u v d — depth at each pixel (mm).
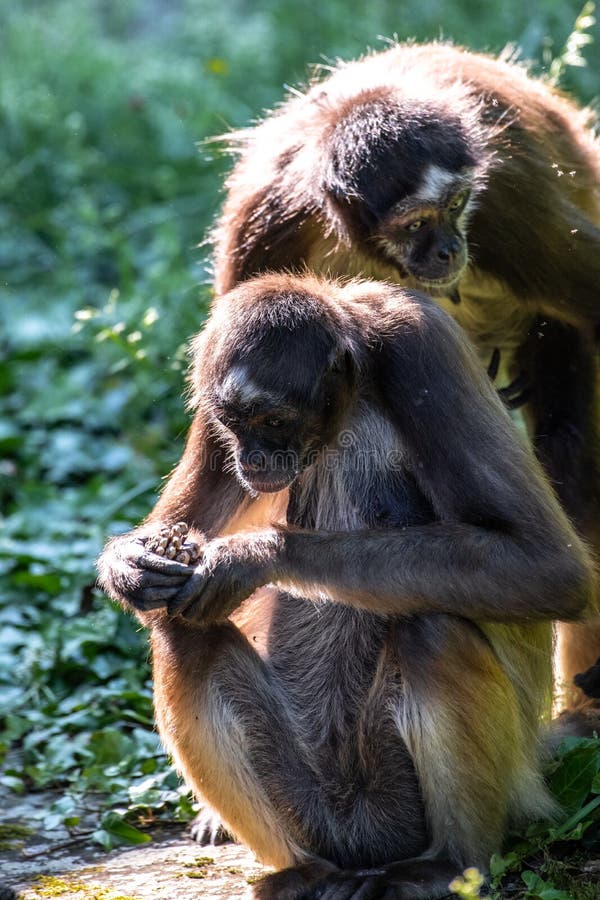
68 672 14266
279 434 9852
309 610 10695
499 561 9508
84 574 15672
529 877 9312
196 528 10859
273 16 27312
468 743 9633
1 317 22531
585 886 9398
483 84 13906
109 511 16547
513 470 9703
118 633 14422
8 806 12070
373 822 10219
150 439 18656
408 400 9898
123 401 19453
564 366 13367
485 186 12898
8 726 13453
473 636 9703
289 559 9680
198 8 31062
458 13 24125
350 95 13430
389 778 10156
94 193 24812
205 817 11289
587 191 14375
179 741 10039
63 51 30062
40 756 12867
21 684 14312
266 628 10898
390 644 10023
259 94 25688
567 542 9648
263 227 13445
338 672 10531
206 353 10172
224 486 10906
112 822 11266
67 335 21422
